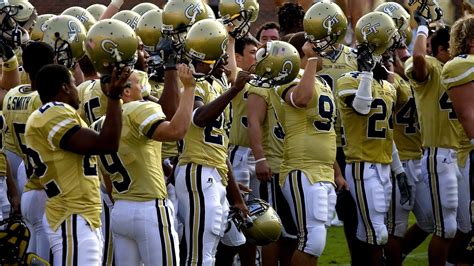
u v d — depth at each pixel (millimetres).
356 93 28406
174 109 23578
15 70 26766
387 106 29172
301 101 27078
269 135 29625
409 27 31672
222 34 23234
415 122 31344
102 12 31844
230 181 26906
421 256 36344
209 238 25297
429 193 30703
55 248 21188
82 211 21281
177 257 22859
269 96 29141
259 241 27172
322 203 27484
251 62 30438
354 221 29734
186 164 25375
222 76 28172
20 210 25984
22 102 24922
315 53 26938
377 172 29188
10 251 22266
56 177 21172
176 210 26688
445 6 38125
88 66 26266
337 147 30969
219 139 25734
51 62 23875
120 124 20453
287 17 32344
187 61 23531
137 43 20516
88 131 20812
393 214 30766
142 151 22500
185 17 24453
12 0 27406
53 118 20938
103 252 25734
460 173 30250
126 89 22547
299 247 27641
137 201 22578
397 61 32375
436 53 30203
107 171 22781
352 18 40250
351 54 31516
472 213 28297
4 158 26266
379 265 29531
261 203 27578
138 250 22969
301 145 27672
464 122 26094
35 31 27109
